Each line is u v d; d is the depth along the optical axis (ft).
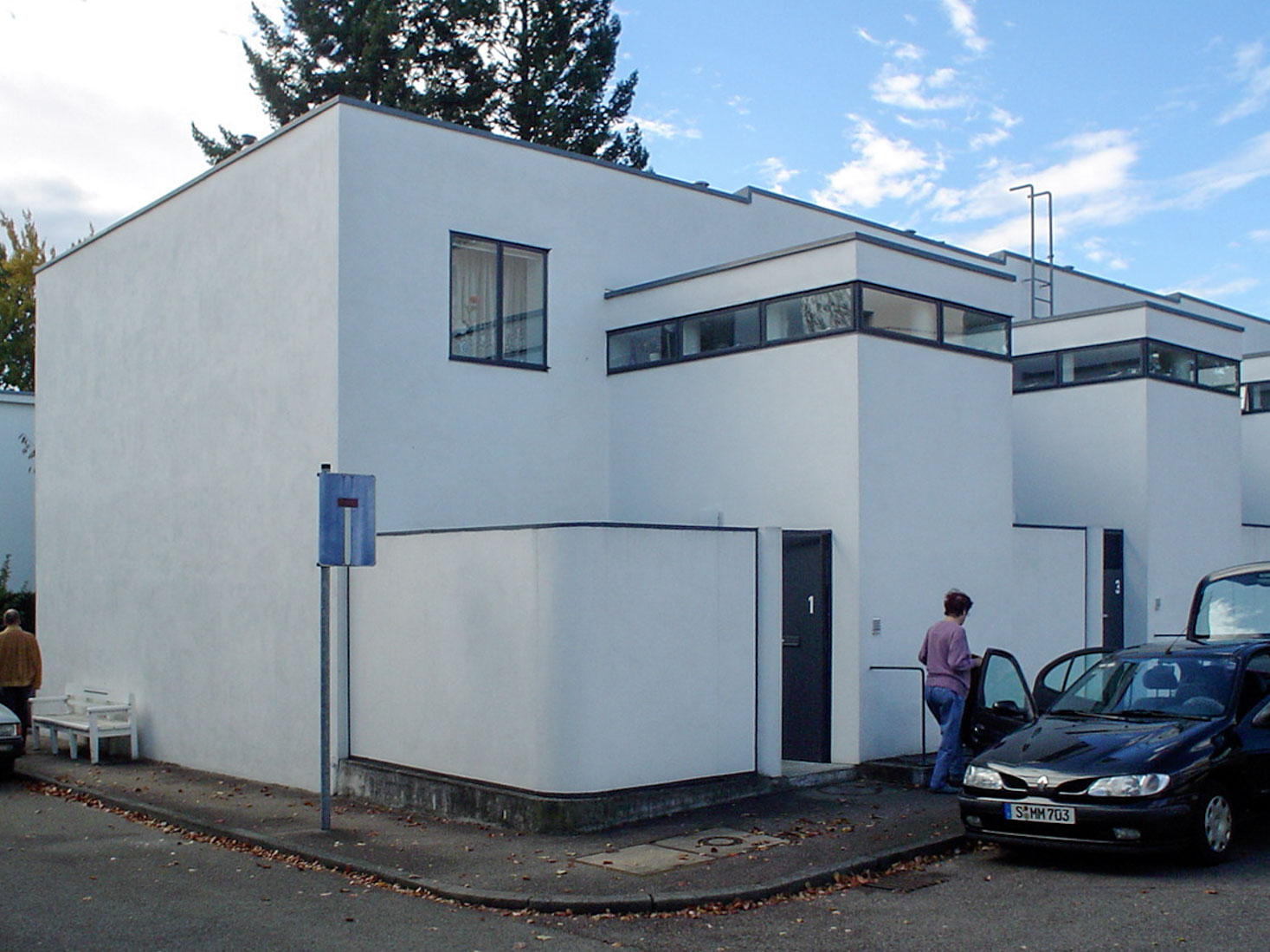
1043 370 59.98
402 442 43.73
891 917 25.12
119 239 56.34
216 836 34.91
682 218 54.54
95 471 57.41
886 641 41.75
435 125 45.65
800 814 34.35
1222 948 22.08
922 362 44.04
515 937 24.04
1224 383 61.41
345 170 42.68
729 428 45.80
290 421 44.11
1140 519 55.67
